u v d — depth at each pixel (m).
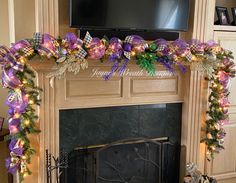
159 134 2.82
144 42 2.36
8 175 2.72
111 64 2.48
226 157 3.12
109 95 2.55
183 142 2.88
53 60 2.24
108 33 2.43
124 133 2.69
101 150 2.61
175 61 2.48
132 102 2.63
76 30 2.45
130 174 2.75
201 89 2.82
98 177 2.62
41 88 2.28
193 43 2.54
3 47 2.10
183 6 2.59
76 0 2.27
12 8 2.30
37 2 2.21
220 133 2.82
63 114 2.47
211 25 2.79
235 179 3.21
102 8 2.35
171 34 2.64
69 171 2.54
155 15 2.51
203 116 2.89
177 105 2.86
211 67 2.59
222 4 3.20
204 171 3.00
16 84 2.09
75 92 2.44
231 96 3.05
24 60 2.09
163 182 2.86
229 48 2.94
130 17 2.44
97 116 2.58
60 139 2.48
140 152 2.76
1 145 2.72
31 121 2.20
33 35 2.17
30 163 2.33
